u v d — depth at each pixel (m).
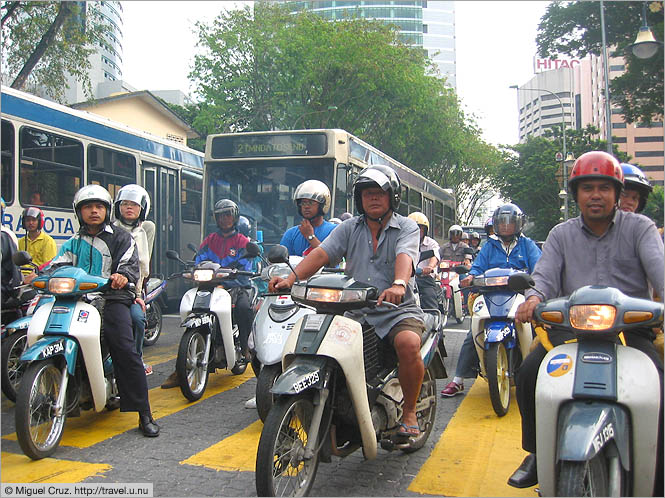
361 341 3.29
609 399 2.54
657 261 2.91
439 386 6.35
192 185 13.51
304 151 9.90
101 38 15.06
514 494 3.49
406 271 3.54
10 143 8.32
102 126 10.37
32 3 14.01
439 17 89.31
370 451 3.34
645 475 2.55
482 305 5.27
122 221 5.52
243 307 6.01
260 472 2.90
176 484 3.61
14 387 5.47
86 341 4.20
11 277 5.74
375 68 23.50
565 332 3.08
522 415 3.25
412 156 32.12
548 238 3.29
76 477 3.72
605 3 18.64
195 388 5.64
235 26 23.91
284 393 2.92
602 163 3.01
